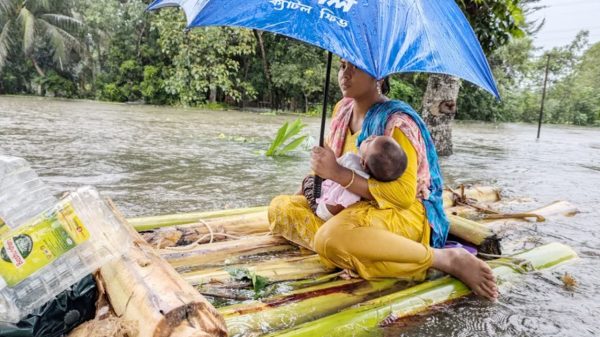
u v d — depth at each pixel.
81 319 1.54
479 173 6.18
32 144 6.55
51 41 21.17
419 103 19.89
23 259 1.42
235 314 1.84
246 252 2.58
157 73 20.45
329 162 2.09
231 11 1.70
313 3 1.67
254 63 21.06
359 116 2.40
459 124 20.48
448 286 2.19
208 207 3.74
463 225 2.71
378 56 1.58
